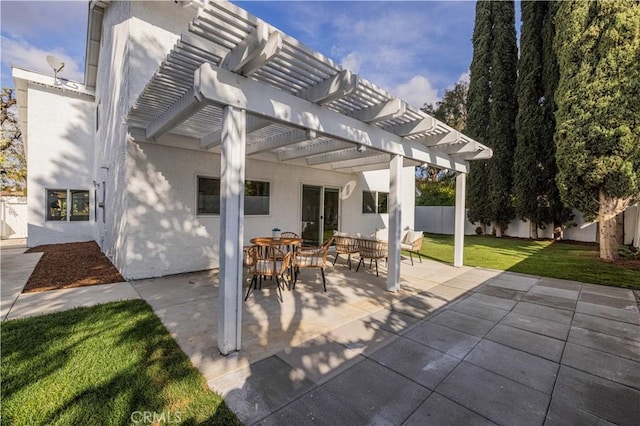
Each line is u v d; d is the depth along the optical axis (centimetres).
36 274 539
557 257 807
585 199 775
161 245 541
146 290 454
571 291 489
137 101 380
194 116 431
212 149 569
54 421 183
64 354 258
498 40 1395
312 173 827
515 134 1358
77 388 213
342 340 303
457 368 254
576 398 215
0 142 1554
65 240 978
